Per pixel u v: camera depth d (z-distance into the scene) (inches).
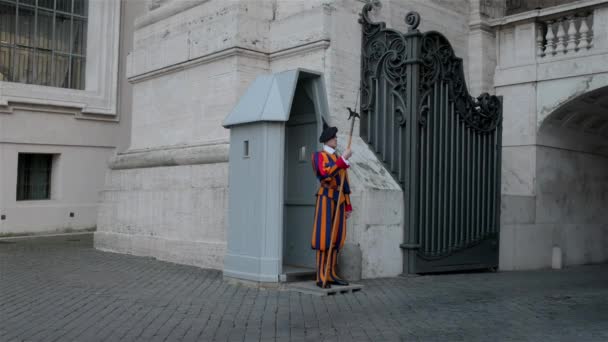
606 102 466.0
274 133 302.0
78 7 672.4
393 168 363.6
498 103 416.2
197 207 393.7
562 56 446.0
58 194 643.5
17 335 205.0
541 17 456.8
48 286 304.2
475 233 394.9
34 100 618.5
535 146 458.9
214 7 420.8
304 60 387.5
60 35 662.5
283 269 321.1
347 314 244.8
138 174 454.0
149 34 483.5
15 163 612.7
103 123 674.8
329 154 293.6
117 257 432.1
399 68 365.7
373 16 398.9
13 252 461.4
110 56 681.6
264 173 301.0
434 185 366.0
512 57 476.1
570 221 491.2
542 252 460.1
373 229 339.0
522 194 461.4
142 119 486.0
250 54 401.4
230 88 400.2
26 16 641.6
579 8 433.7
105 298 273.0
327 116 320.8
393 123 365.1
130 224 454.9
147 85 482.9
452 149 380.2
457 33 470.0
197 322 227.5
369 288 305.4
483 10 482.3
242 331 214.7
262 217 300.5
